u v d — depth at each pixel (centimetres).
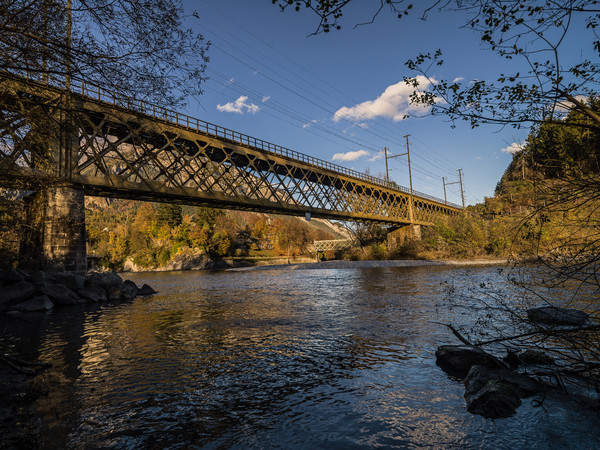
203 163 3098
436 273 2905
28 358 781
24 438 386
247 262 9575
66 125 626
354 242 7194
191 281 3866
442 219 5278
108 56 485
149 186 2573
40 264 1956
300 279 3350
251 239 12669
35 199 1903
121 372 663
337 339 866
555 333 501
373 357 699
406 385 541
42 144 704
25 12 483
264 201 3653
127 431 425
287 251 11088
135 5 472
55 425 441
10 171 941
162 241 10012
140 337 983
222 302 1772
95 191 2455
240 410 479
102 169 2275
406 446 367
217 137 3284
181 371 659
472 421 414
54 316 1430
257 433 411
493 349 689
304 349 787
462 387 522
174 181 2766
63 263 1992
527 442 358
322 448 371
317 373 621
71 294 1842
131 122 2522
